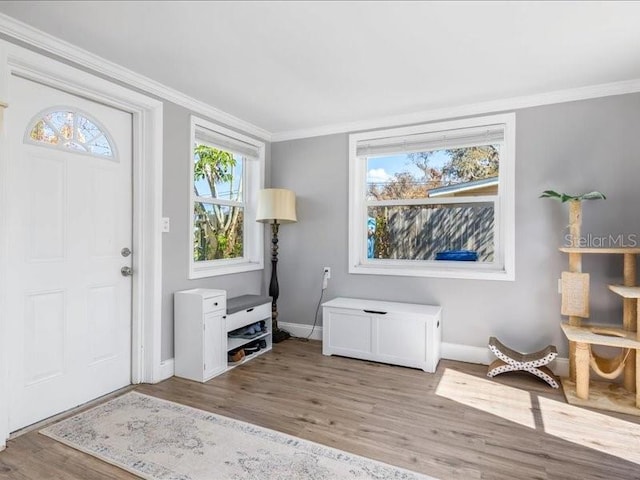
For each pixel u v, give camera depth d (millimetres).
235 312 3123
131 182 2723
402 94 2932
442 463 1788
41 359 2178
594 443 1964
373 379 2832
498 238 3230
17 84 2055
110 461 1792
